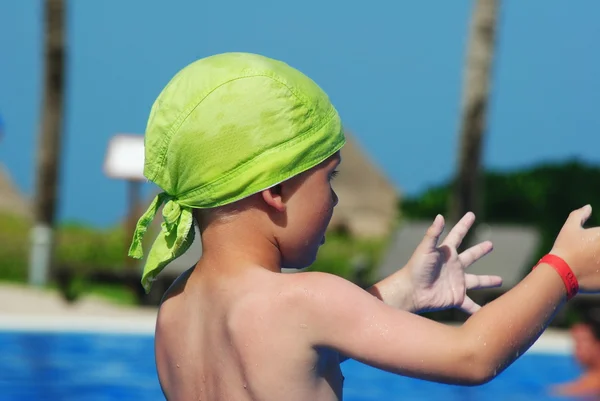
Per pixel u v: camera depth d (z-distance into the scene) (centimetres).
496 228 3088
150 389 1672
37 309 2427
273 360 436
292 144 443
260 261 454
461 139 3172
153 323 2206
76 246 3728
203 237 468
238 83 447
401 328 424
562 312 2603
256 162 441
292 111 444
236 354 446
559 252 430
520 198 3641
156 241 483
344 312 431
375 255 4306
